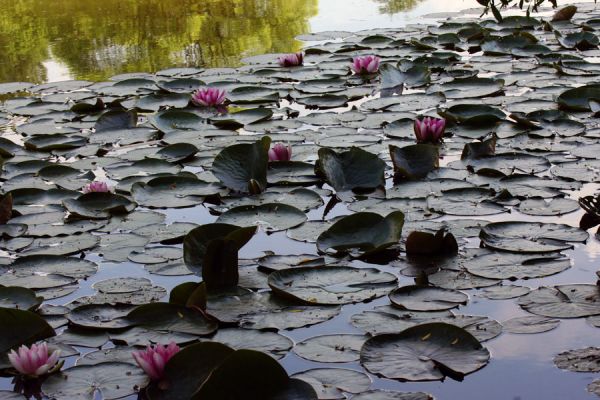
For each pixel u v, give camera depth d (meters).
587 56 6.30
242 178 3.67
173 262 2.91
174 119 4.81
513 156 3.88
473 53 6.64
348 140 4.32
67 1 9.73
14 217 3.41
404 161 3.78
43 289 2.72
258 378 1.98
